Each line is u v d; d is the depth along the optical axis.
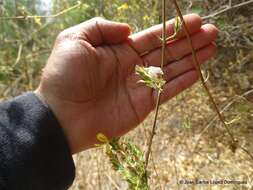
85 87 0.20
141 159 0.13
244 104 0.38
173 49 0.21
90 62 0.20
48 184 0.18
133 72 0.21
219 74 0.45
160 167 0.36
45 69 0.20
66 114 0.20
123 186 0.32
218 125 0.40
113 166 0.13
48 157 0.18
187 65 0.21
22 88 0.54
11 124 0.18
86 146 0.20
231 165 0.36
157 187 0.32
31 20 0.48
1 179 0.16
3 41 0.54
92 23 0.21
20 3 0.47
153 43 0.21
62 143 0.18
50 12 0.48
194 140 0.39
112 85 0.21
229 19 0.43
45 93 0.20
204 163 0.37
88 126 0.20
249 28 0.44
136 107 0.21
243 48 0.46
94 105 0.20
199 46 0.21
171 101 0.42
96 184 0.34
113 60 0.21
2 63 0.53
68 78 0.20
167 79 0.21
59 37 0.21
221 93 0.43
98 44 0.21
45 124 0.18
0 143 0.17
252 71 0.44
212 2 0.43
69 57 0.20
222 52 0.46
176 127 0.40
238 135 0.38
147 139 0.35
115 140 0.14
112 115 0.21
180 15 0.14
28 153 0.17
